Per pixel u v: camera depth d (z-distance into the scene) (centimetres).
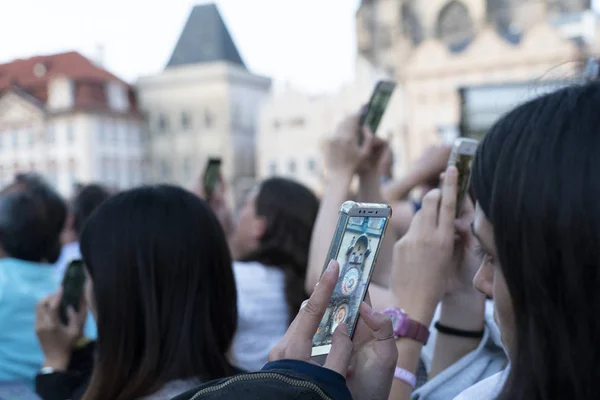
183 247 189
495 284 112
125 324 188
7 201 357
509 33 4675
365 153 228
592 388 94
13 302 324
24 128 6131
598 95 99
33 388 319
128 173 6156
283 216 318
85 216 554
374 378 132
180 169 6138
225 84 5969
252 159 6172
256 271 303
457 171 169
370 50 5194
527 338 101
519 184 99
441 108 4562
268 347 286
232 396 111
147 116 6262
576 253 93
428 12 5119
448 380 177
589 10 4806
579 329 94
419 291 165
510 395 104
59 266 520
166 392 181
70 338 267
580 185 93
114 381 187
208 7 6575
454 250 184
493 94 859
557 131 98
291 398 109
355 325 134
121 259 188
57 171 6009
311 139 5162
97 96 6062
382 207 132
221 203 388
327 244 212
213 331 195
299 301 301
